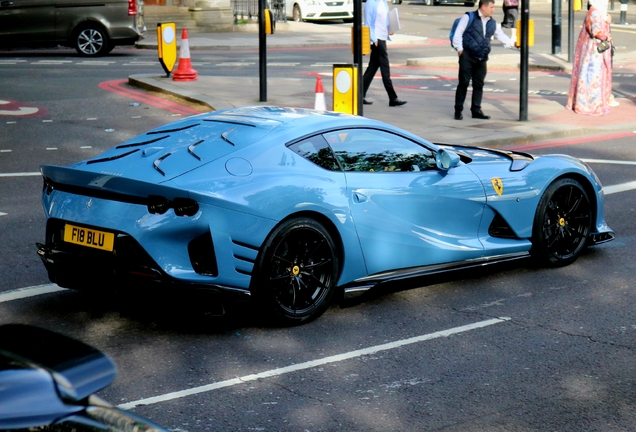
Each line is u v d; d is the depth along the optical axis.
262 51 15.11
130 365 5.16
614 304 6.32
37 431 1.97
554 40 24.70
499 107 15.72
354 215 6.01
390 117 14.30
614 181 10.47
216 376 5.02
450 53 25.81
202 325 5.85
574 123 14.09
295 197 5.66
